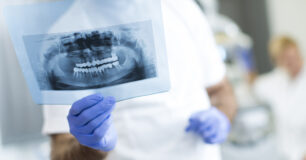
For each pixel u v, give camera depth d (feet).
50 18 1.62
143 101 2.28
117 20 1.65
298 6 8.31
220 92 2.85
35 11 1.61
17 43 1.66
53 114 2.19
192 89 2.44
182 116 2.36
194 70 2.47
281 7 8.48
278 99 7.23
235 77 5.39
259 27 8.50
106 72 1.73
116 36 1.67
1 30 5.16
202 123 2.33
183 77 2.38
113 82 1.76
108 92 1.78
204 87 2.66
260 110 5.16
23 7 1.61
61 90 1.77
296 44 6.87
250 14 8.45
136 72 1.76
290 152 6.84
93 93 1.78
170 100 2.32
